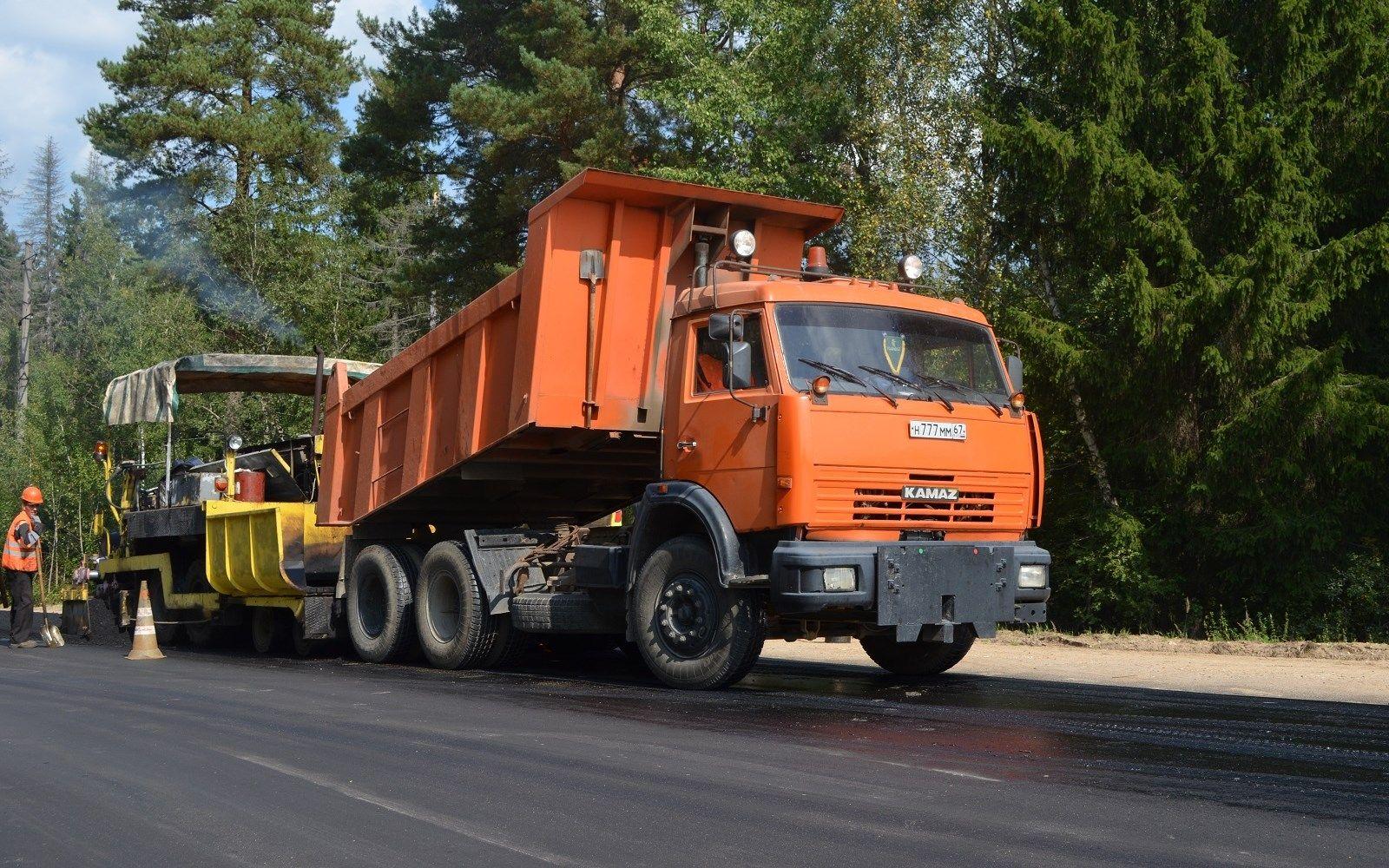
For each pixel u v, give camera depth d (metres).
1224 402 18.23
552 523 13.20
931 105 23.52
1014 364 9.70
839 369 8.92
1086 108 19.72
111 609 17.19
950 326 9.58
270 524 13.24
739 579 8.84
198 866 4.57
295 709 8.48
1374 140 18.12
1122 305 18.14
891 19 23.81
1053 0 19.92
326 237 37.50
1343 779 5.82
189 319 36.62
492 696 9.16
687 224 10.48
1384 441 17.14
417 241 36.38
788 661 12.49
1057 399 19.69
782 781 5.80
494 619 11.34
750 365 9.01
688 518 9.61
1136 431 19.23
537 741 6.97
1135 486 20.09
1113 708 8.30
